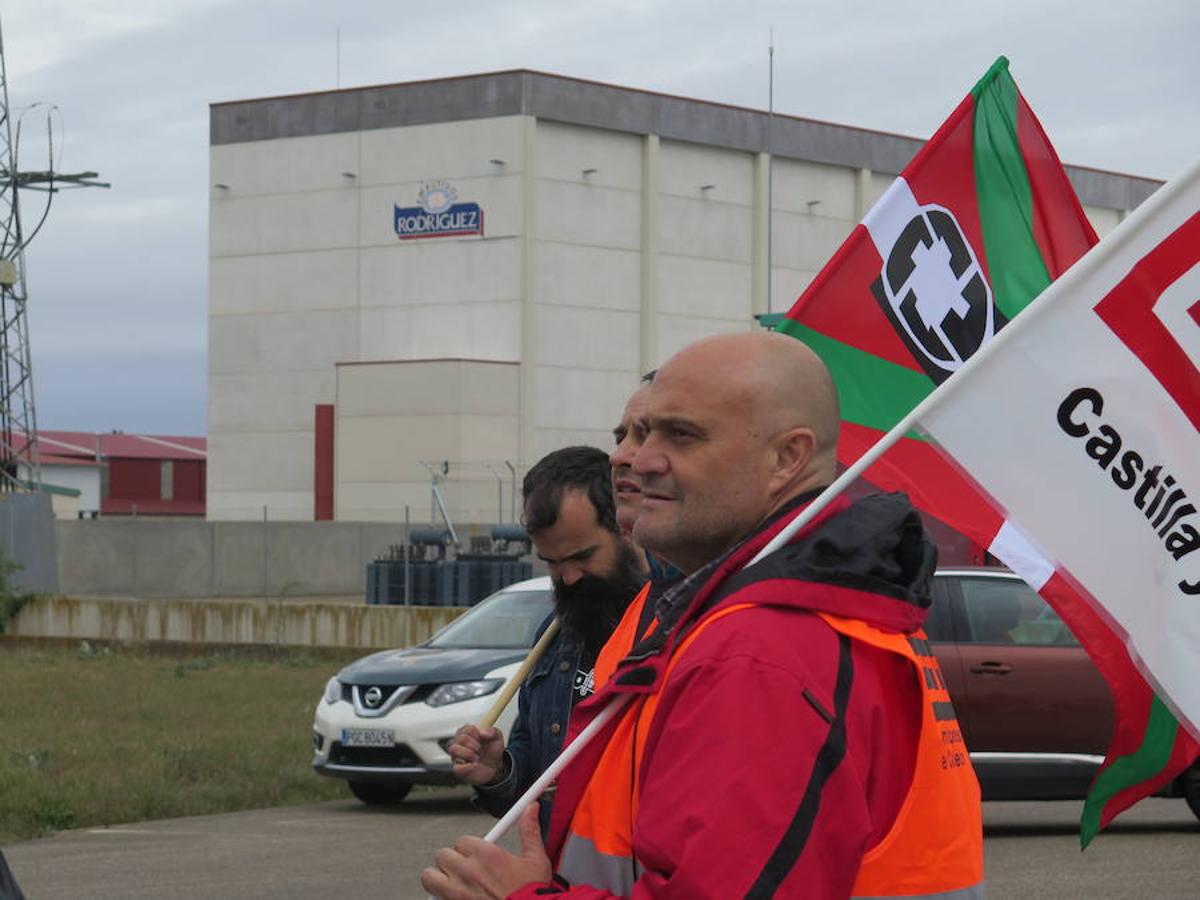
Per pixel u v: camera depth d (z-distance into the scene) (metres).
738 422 3.25
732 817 2.84
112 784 15.70
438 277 67.88
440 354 67.62
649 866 2.91
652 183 68.56
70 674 28.11
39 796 14.79
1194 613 3.90
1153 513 3.89
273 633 32.34
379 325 68.88
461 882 3.24
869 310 4.95
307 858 12.81
